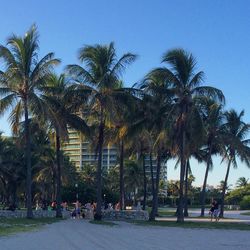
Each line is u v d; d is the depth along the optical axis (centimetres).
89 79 3694
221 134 5231
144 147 4638
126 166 8525
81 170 10106
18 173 5997
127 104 3703
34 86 3547
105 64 3681
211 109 4825
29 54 3494
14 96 3503
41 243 1728
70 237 2020
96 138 4178
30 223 2969
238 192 13088
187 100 3553
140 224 3294
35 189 6944
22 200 8212
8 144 5875
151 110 3856
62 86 3966
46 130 4216
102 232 2397
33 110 3441
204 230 2789
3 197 7312
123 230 2603
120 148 4603
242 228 3005
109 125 3916
